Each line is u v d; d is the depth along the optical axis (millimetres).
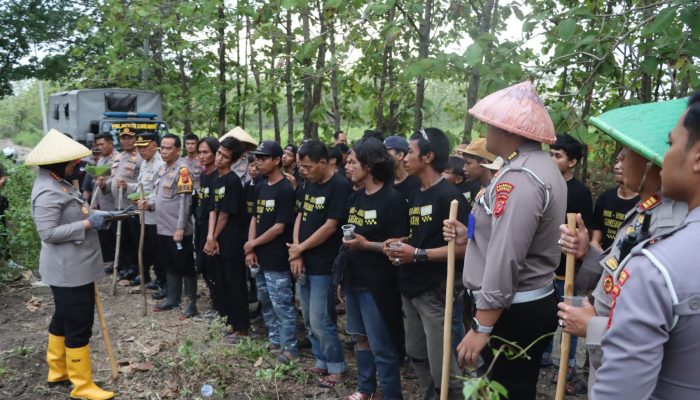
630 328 1311
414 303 3170
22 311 5559
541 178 2299
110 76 9641
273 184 4344
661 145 1583
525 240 2266
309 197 4027
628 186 1767
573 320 1817
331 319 3980
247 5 7414
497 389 1475
